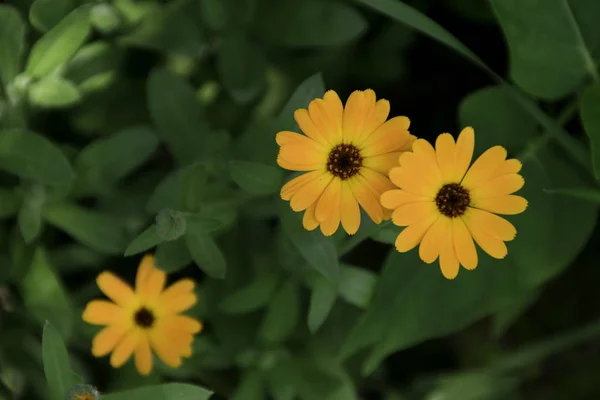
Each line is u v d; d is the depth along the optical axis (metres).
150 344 0.54
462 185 0.50
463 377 0.64
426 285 0.57
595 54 0.58
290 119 0.52
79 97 0.57
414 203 0.49
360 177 0.50
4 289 0.60
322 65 0.65
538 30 0.58
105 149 0.57
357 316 0.62
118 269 0.63
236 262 0.61
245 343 0.61
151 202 0.56
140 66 0.64
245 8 0.60
